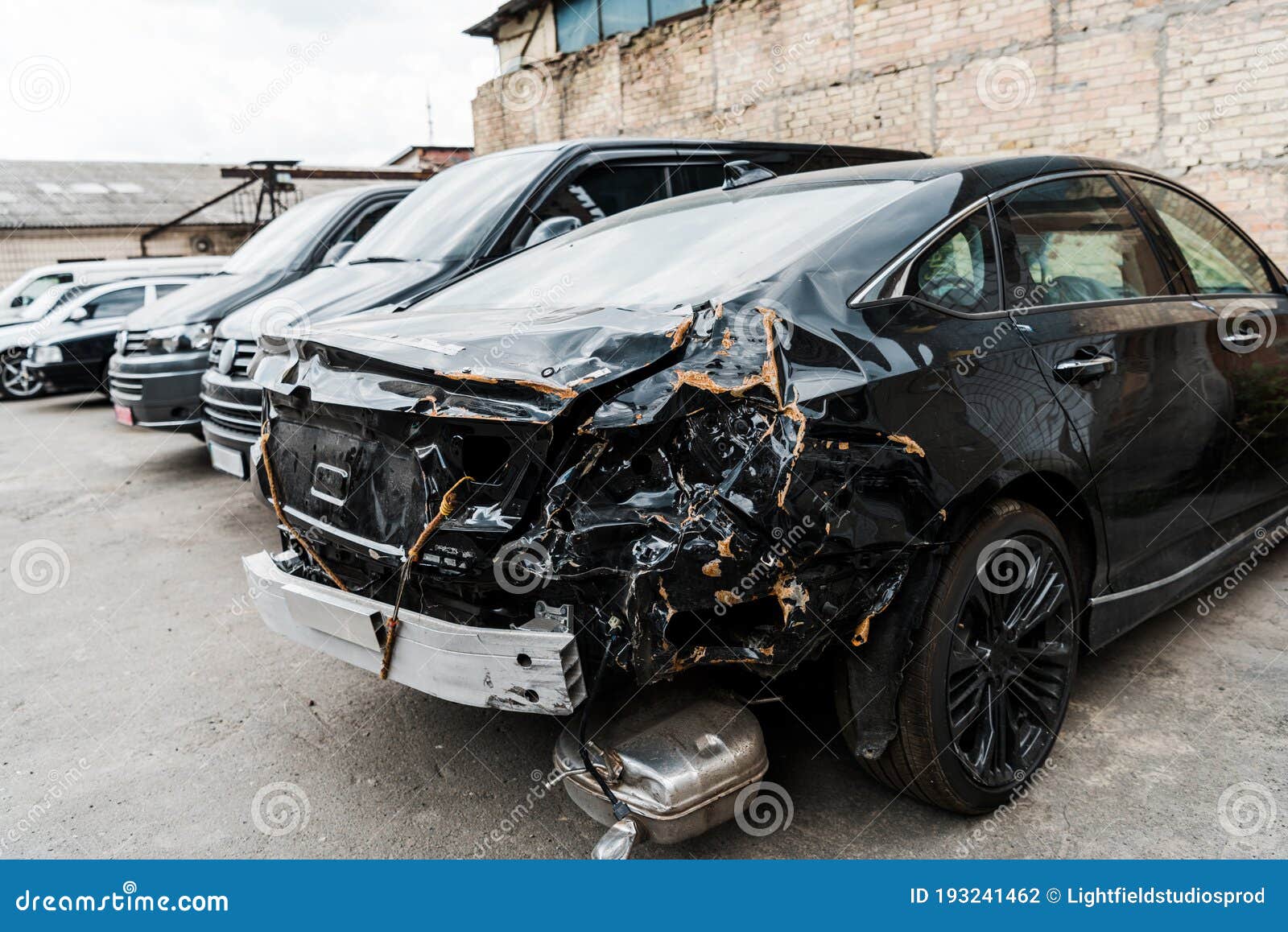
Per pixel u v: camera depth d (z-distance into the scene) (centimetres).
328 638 232
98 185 2780
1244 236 358
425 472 202
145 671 343
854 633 201
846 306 209
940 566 211
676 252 262
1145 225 305
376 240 561
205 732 295
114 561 482
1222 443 309
